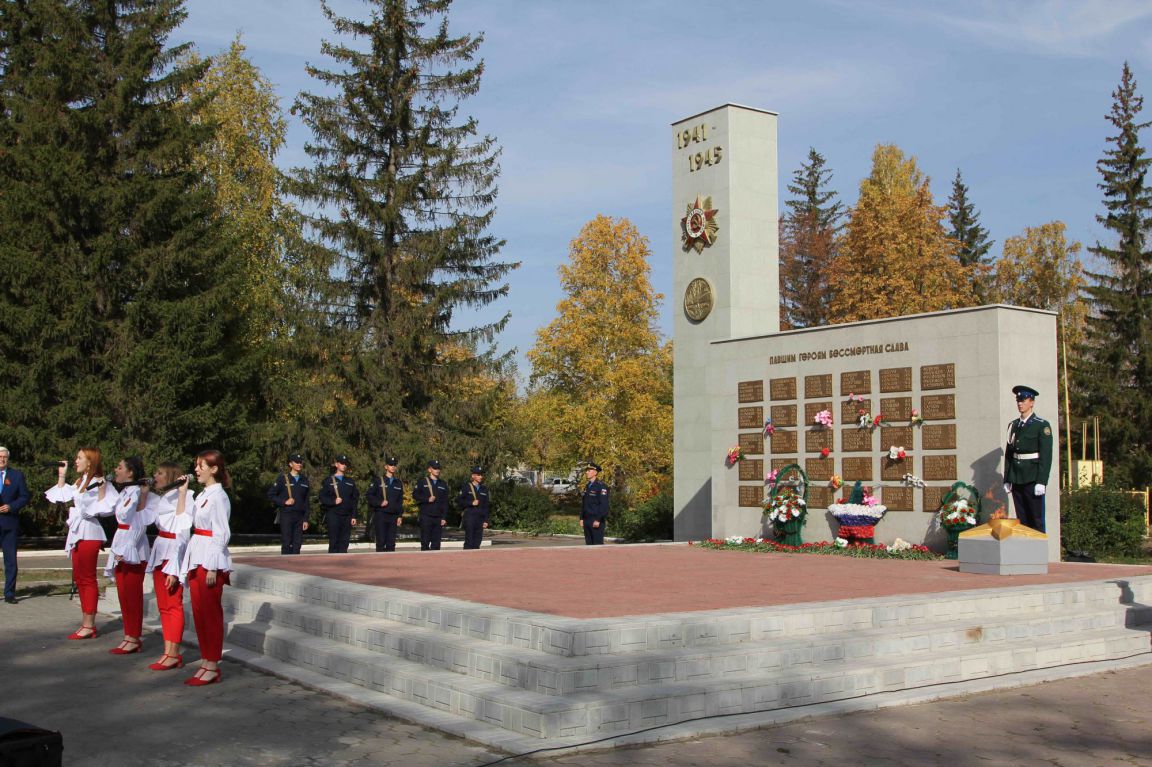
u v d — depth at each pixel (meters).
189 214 26.19
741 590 11.83
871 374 19.22
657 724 7.75
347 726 7.88
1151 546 24.84
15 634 12.25
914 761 7.11
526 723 7.40
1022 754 7.34
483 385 46.47
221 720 8.07
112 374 24.81
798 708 8.42
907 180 58.16
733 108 25.41
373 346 30.97
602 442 41.94
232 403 26.02
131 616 11.01
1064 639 11.15
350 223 29.81
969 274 48.34
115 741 7.42
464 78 31.72
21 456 24.33
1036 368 17.75
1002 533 14.20
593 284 44.03
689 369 26.09
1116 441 42.69
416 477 30.30
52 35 26.02
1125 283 44.12
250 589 13.37
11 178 24.62
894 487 18.67
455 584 12.34
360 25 31.30
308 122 30.78
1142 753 7.40
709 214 25.55
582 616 9.17
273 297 34.09
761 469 21.22
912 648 10.00
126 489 11.06
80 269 24.39
